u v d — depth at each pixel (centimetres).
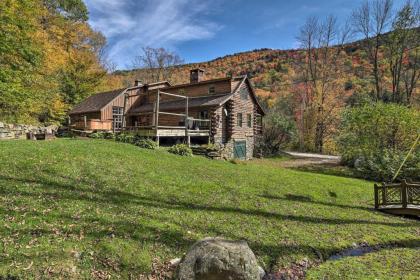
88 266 438
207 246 455
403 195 995
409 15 2719
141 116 2686
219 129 2147
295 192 1055
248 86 2445
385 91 3200
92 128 2192
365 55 3700
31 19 1791
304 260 571
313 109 3672
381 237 728
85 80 3462
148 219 621
